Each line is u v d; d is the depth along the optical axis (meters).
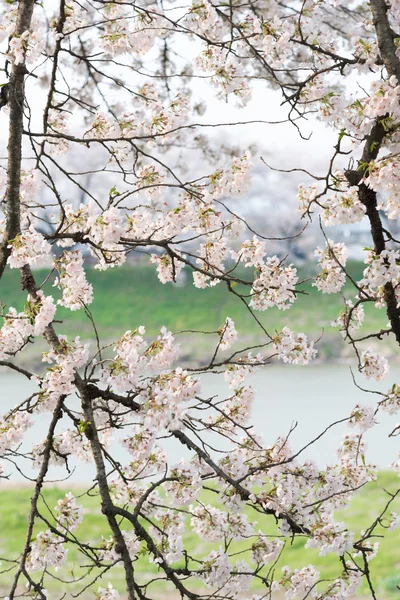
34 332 5.52
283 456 6.63
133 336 5.48
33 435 25.30
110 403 6.62
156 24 7.54
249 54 9.59
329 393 35.28
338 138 6.11
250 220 62.72
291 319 60.81
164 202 6.95
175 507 6.55
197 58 7.35
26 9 6.05
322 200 6.86
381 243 6.67
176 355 5.46
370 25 7.58
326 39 7.57
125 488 7.05
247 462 6.76
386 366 6.97
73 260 5.83
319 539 6.38
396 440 24.95
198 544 17.53
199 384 5.41
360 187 6.56
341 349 53.50
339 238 63.41
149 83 7.74
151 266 72.38
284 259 6.64
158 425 5.26
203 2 7.20
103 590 6.40
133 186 7.04
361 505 19.20
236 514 6.54
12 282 65.25
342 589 6.78
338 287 7.26
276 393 35.25
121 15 7.56
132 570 5.78
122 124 7.26
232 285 6.50
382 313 59.62
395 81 6.14
